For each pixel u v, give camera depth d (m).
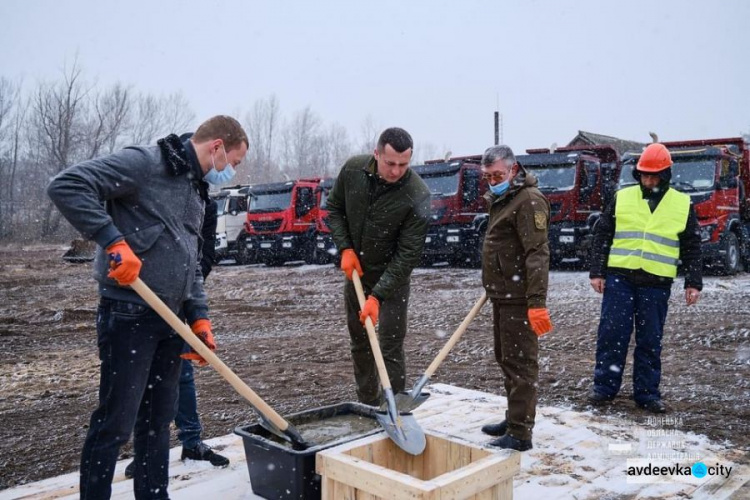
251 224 21.23
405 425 3.08
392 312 4.23
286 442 3.21
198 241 3.02
